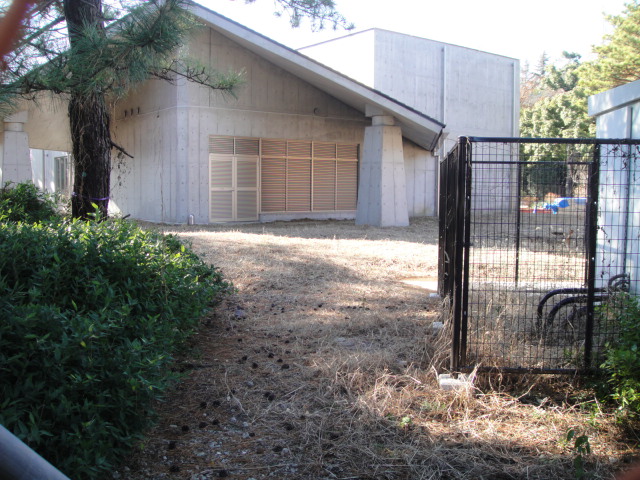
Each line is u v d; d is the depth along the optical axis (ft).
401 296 26.07
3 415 8.66
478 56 83.30
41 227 15.61
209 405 13.85
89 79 21.54
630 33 90.43
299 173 62.90
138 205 61.21
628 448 12.11
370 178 57.06
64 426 9.43
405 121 55.47
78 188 28.91
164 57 23.09
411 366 15.90
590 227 14.65
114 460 10.36
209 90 52.26
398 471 11.10
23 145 56.13
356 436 12.28
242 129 57.82
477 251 35.06
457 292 14.94
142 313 14.28
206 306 18.62
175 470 10.93
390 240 45.16
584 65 103.19
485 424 12.94
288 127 61.31
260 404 13.91
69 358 9.96
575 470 11.10
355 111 66.54
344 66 77.77
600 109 23.20
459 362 14.96
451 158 19.44
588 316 14.70
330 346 18.29
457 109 81.56
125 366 10.30
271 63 59.31
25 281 13.08
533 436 12.48
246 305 23.89
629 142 14.15
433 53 78.79
